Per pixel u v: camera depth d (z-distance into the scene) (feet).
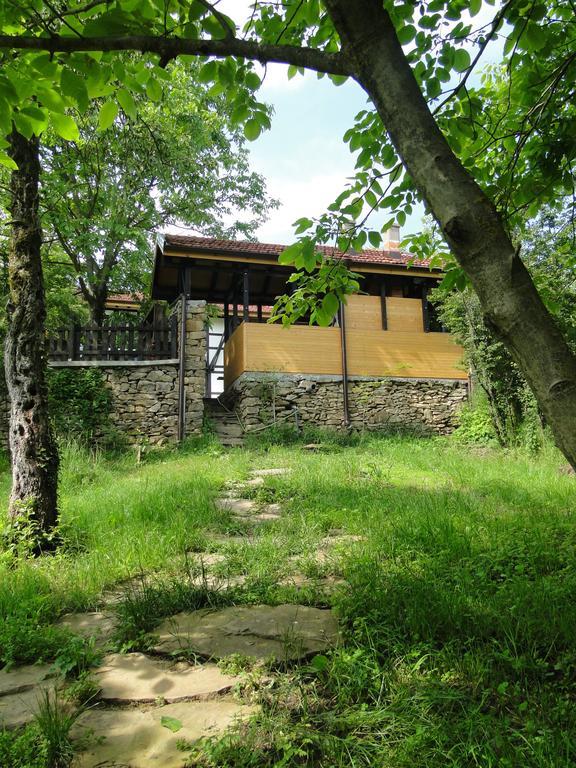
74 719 7.91
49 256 58.75
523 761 6.30
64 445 36.76
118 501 22.62
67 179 49.19
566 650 8.93
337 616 11.02
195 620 11.41
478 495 23.95
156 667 9.68
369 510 20.48
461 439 45.73
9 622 11.01
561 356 3.82
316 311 10.30
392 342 52.65
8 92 6.62
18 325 18.70
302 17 8.88
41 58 6.57
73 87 6.73
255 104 8.20
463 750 6.58
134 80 7.57
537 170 10.26
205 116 51.62
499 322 4.02
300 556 15.58
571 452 3.66
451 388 53.26
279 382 49.39
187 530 18.43
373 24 4.69
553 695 7.70
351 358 51.47
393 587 11.63
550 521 17.78
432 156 4.35
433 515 18.56
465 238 4.16
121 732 7.75
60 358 45.11
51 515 17.84
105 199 50.49
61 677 9.36
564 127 9.76
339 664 8.70
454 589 11.60
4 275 43.68
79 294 65.72
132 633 10.88
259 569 14.17
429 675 8.37
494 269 4.04
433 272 49.83
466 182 4.26
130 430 45.01
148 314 62.44
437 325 55.57
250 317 66.80
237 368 51.78
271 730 7.38
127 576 14.28
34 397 18.34
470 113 9.87
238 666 9.30
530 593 11.09
